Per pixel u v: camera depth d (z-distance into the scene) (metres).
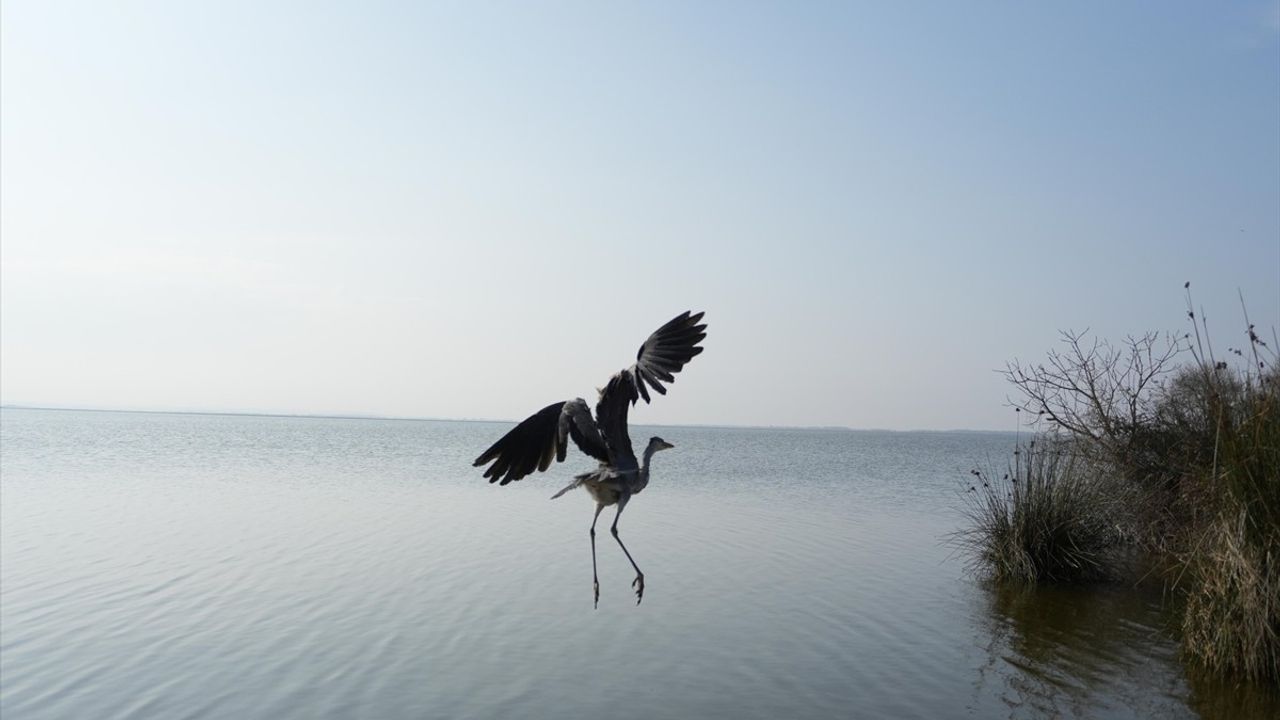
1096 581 19.48
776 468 65.81
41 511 31.52
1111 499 20.34
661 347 7.13
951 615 16.94
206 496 37.06
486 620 16.47
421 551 23.58
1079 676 13.35
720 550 24.03
